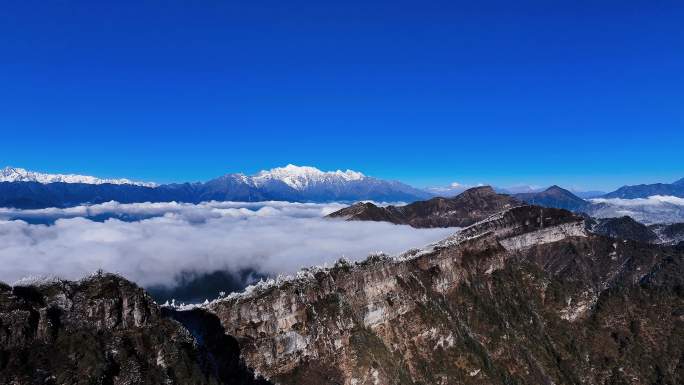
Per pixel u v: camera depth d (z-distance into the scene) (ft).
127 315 421.59
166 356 415.44
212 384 430.61
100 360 377.71
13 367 342.44
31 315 370.53
